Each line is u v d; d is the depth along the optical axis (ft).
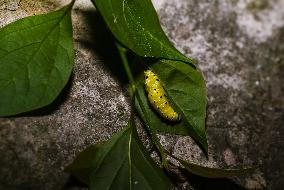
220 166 0.77
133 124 0.68
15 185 0.67
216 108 0.81
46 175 0.68
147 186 0.66
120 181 0.66
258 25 0.89
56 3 0.77
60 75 0.66
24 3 0.75
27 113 0.69
